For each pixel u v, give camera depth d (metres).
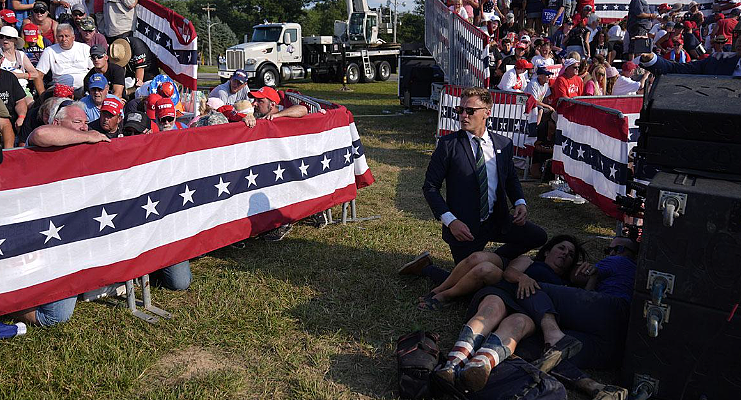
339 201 6.40
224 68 24.22
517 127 9.38
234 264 5.32
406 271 5.11
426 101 16.64
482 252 4.37
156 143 4.42
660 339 3.23
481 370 3.16
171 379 3.59
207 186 4.90
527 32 13.91
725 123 3.06
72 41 7.88
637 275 3.22
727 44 13.21
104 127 5.37
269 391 3.49
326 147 6.12
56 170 3.88
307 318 4.35
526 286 3.86
